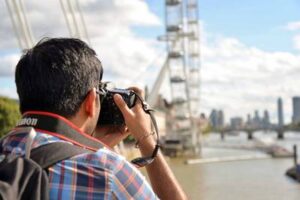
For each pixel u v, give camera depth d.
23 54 2.12
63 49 2.08
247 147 131.25
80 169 1.92
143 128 2.34
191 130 102.94
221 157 96.81
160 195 2.31
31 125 2.04
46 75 2.04
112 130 2.38
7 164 1.81
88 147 2.04
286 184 53.53
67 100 2.07
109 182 1.92
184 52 89.44
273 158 97.12
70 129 2.04
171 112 101.38
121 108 2.31
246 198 43.81
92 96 2.13
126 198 1.95
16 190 1.75
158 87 81.62
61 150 1.95
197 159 90.88
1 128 48.25
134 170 2.01
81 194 1.89
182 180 57.66
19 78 2.07
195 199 43.28
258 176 62.44
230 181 56.53
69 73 2.06
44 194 1.82
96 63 2.16
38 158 1.92
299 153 109.81
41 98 2.05
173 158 95.06
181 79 96.75
